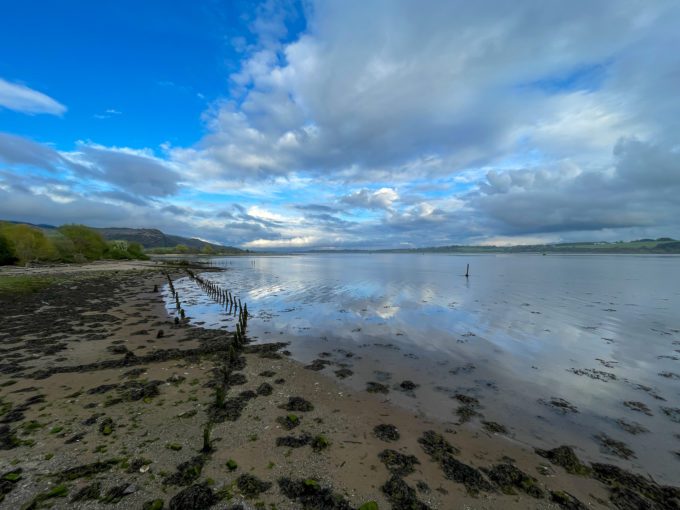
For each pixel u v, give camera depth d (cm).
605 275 5469
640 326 1956
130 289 3544
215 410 877
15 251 5912
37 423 788
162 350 1412
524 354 1446
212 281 4675
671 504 597
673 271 6350
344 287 3850
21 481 580
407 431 819
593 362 1358
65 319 2002
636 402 1010
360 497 581
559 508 577
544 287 3825
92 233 8812
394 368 1262
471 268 7638
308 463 672
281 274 6044
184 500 543
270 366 1252
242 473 631
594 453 755
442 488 616
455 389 1084
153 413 856
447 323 2006
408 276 5447
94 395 959
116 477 601
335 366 1272
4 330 1736
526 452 748
